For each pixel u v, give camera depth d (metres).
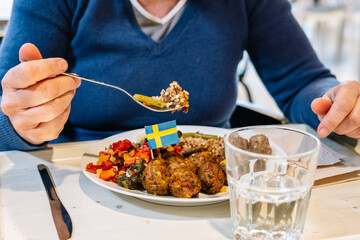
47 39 1.19
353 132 0.98
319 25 4.92
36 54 0.81
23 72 0.76
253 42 1.46
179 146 0.93
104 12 1.22
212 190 0.79
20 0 1.20
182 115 1.29
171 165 0.79
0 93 1.10
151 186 0.77
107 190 0.85
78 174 0.92
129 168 0.83
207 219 0.74
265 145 0.69
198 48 1.28
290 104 1.44
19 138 0.96
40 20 1.19
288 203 0.63
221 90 1.31
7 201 0.80
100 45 1.24
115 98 1.25
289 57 1.43
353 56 4.25
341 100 0.91
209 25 1.28
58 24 1.22
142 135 1.04
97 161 0.91
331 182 0.86
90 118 1.27
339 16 4.05
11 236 0.68
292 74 1.42
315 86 1.31
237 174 0.64
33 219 0.73
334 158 0.93
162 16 1.26
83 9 1.22
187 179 0.76
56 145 1.06
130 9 1.23
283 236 0.65
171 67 1.27
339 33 4.70
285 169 0.62
